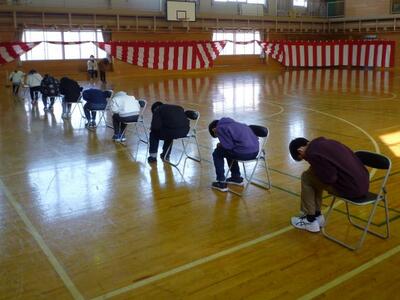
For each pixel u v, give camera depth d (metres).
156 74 22.80
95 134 8.02
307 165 5.89
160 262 3.33
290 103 12.06
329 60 25.86
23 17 19.27
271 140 7.38
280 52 24.81
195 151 6.68
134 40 22.11
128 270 3.21
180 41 21.33
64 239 3.72
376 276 3.11
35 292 2.92
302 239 3.72
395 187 4.97
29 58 19.62
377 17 25.38
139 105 7.38
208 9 23.95
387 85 16.89
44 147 7.03
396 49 24.83
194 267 3.25
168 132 5.68
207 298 2.85
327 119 9.44
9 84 18.27
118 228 3.95
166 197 4.75
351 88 15.93
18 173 5.61
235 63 25.28
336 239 3.69
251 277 3.11
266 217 4.19
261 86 16.88
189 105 11.63
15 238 3.74
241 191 4.93
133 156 6.45
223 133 4.62
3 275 3.13
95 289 2.96
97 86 16.97
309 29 27.41
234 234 3.82
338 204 4.45
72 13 20.27
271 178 5.37
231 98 13.19
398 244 3.60
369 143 7.12
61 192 4.90
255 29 25.42
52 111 10.87
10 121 9.43
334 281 3.05
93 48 21.19
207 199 4.68
